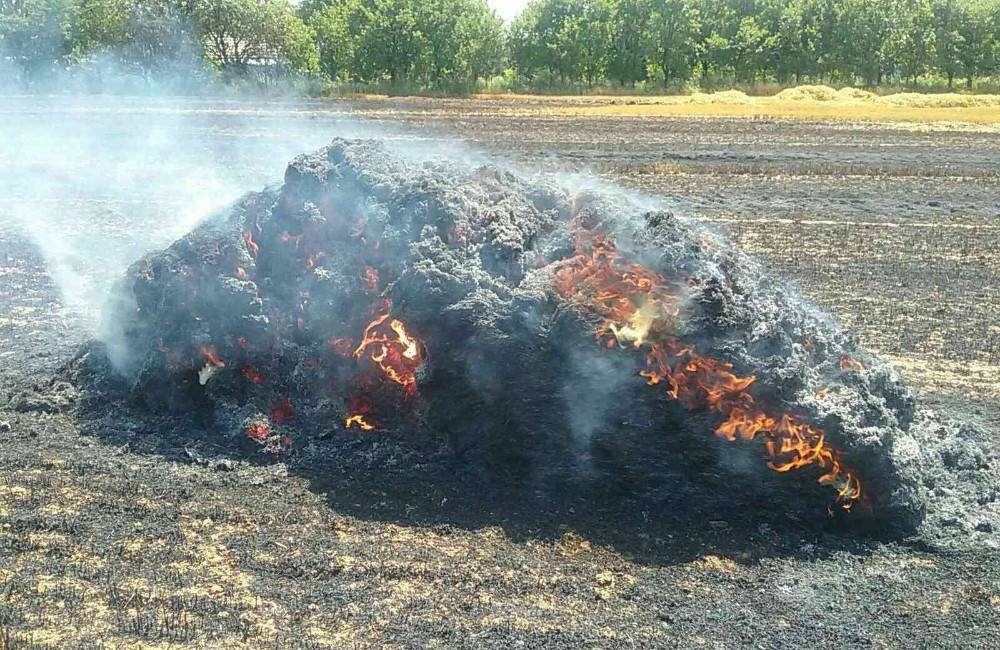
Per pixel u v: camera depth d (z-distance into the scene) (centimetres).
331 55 6638
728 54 7262
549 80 7038
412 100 5347
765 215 2428
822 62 7131
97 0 6081
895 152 3472
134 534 948
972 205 2586
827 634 818
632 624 823
